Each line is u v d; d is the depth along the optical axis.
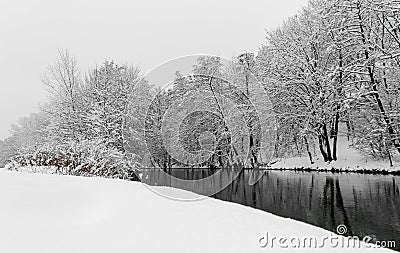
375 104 23.41
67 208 6.59
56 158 15.30
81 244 4.52
